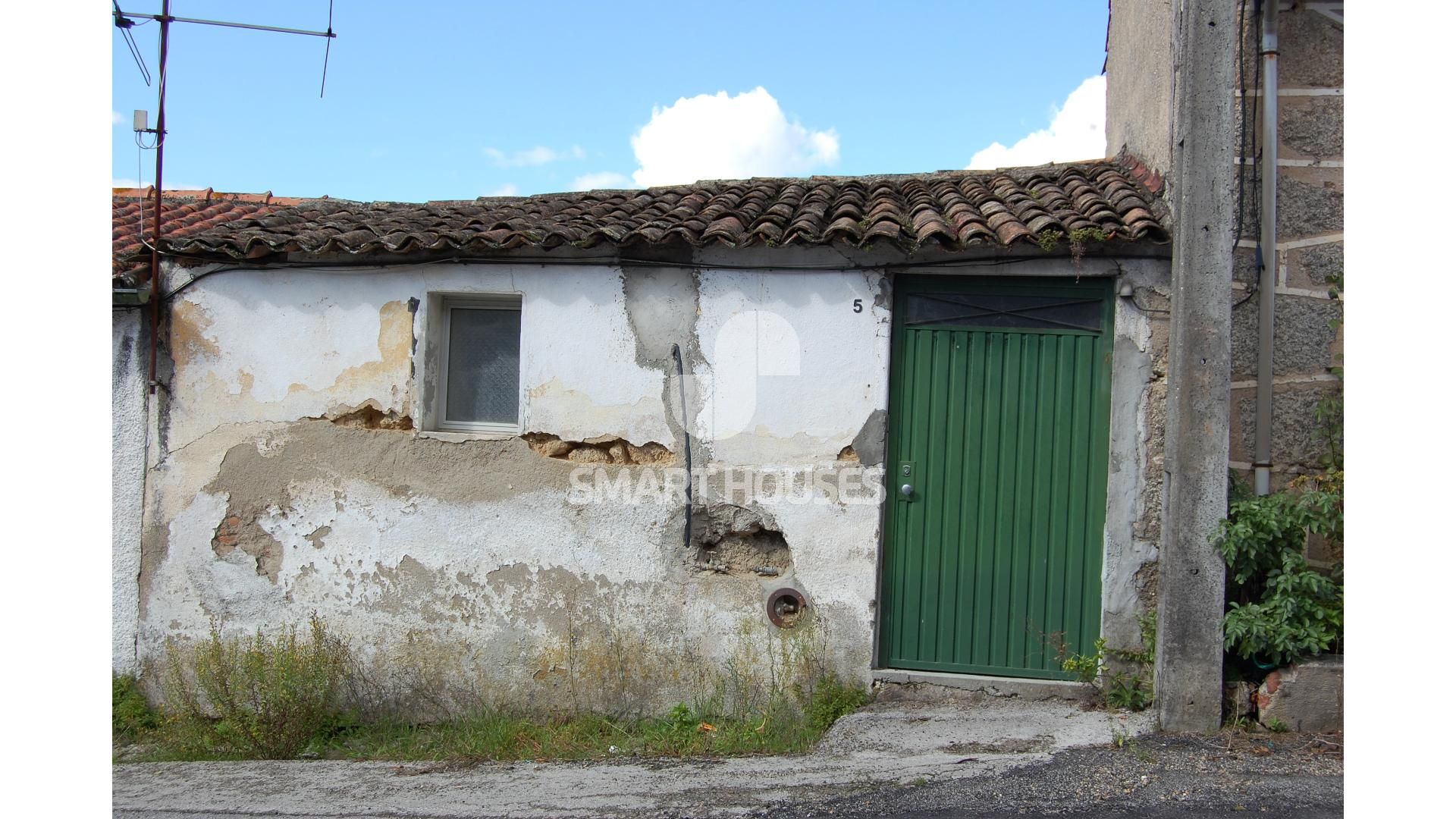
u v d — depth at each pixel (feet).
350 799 15.39
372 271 20.08
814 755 16.30
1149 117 19.52
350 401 20.22
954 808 13.66
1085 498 17.98
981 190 20.47
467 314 20.62
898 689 18.28
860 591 18.40
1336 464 17.33
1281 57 17.99
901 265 18.16
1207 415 15.83
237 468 20.53
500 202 23.73
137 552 20.83
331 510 20.22
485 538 19.69
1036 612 18.15
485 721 19.16
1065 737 15.88
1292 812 13.17
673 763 16.63
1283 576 15.69
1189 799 13.60
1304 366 17.71
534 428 19.58
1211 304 15.84
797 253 18.61
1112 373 17.66
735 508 18.86
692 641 18.97
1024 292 18.17
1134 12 21.09
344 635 20.13
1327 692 15.64
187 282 20.66
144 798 15.66
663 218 19.69
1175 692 15.93
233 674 19.54
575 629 19.35
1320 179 17.87
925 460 18.45
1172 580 15.92
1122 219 17.39
